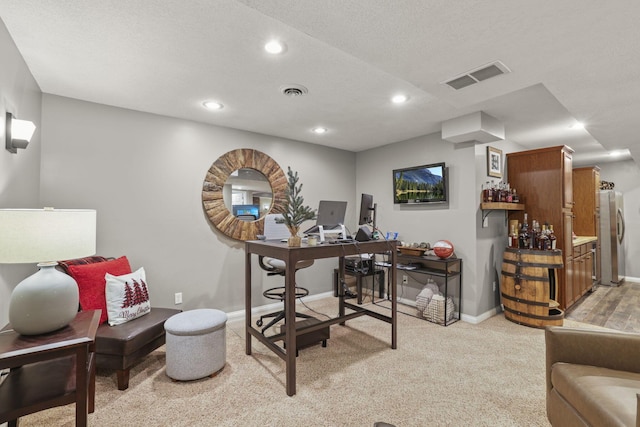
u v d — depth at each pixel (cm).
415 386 217
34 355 131
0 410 130
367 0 127
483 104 297
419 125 360
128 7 158
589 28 145
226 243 362
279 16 140
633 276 577
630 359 150
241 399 202
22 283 146
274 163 400
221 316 242
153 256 313
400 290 429
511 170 403
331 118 335
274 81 246
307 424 178
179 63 216
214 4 156
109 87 253
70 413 188
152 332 234
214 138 355
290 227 240
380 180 465
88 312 179
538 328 327
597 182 537
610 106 250
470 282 352
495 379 226
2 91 175
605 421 119
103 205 287
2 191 181
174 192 326
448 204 376
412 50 167
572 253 392
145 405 195
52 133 264
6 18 166
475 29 147
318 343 288
